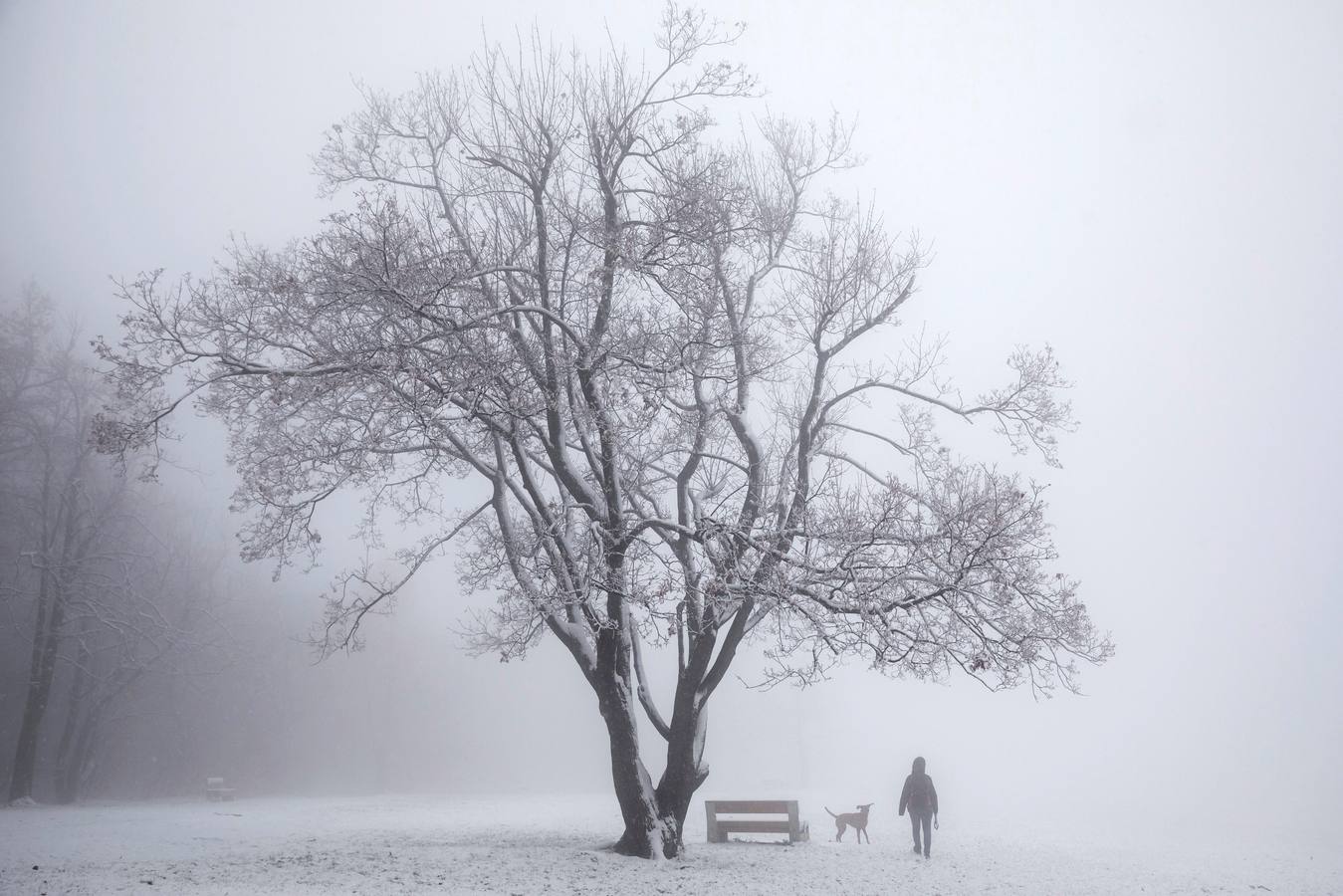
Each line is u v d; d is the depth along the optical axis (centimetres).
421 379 1307
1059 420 1571
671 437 1672
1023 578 1328
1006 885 1314
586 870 1366
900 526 1377
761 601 1456
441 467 1681
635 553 1475
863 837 2111
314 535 1566
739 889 1233
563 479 1551
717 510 1539
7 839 1902
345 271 1341
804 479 1513
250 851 1642
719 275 1534
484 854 1552
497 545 1561
